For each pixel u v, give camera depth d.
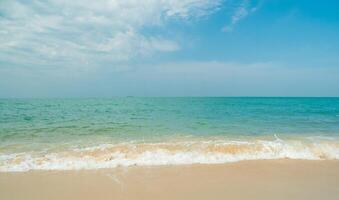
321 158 8.35
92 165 7.29
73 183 5.89
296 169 7.12
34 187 5.62
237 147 9.15
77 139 10.88
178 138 11.23
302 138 11.14
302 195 5.24
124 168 7.11
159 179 6.22
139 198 5.05
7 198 5.03
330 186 5.79
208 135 12.04
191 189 5.55
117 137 11.44
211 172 6.82
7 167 6.93
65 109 27.88
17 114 20.66
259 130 13.65
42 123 15.50
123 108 31.53
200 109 30.50
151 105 40.62
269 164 7.61
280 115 22.53
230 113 24.48
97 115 21.28
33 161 7.42
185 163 7.66
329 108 33.97
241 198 5.06
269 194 5.29
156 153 8.45
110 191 5.42
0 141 10.27
